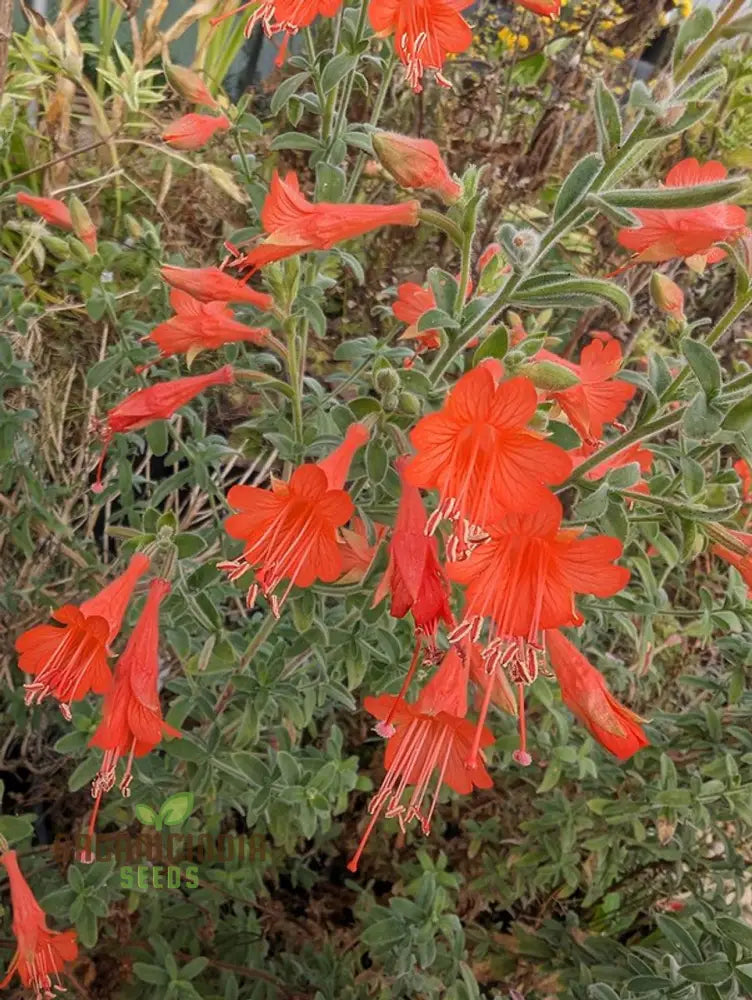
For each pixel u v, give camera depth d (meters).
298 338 0.22
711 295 0.36
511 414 0.12
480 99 0.33
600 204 0.14
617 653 0.37
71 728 0.32
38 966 0.20
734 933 0.21
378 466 0.16
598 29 0.33
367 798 0.35
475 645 0.17
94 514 0.32
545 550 0.14
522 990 0.31
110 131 0.33
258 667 0.23
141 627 0.17
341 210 0.16
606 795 0.30
